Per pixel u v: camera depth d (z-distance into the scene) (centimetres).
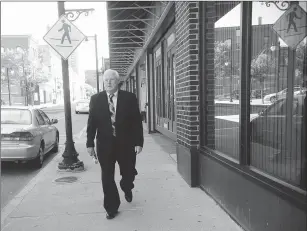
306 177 250
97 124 389
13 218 398
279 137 298
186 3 517
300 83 269
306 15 260
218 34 452
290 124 282
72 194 495
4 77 4400
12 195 529
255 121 343
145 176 588
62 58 662
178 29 591
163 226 364
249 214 328
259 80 333
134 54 1616
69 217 399
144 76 1750
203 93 495
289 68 285
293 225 248
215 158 434
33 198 477
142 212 408
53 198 476
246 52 350
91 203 451
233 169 370
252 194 320
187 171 532
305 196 236
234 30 391
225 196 398
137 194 481
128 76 2700
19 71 4588
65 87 671
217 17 455
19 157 674
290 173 278
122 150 393
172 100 957
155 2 907
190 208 417
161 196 469
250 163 352
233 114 397
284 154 290
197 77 508
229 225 361
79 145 1055
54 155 920
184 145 559
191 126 512
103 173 390
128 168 414
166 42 1021
